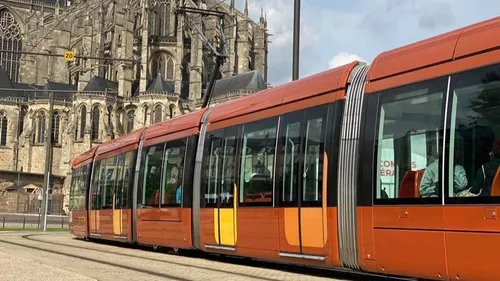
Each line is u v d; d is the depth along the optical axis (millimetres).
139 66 111000
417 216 10836
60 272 12156
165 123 21766
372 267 11906
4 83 113438
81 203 29453
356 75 13242
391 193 11484
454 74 10586
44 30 119938
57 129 109438
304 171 13891
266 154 15375
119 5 108125
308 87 14453
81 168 30547
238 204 16219
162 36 110688
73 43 115875
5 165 108875
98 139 102250
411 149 11195
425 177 10781
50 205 90688
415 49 11719
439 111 10719
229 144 17156
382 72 12328
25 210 89000
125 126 105875
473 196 9852
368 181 12047
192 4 105312
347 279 13305
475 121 10016
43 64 117938
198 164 18562
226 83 102438
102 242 28094
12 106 110875
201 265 16516
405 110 11500
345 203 12586
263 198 15203
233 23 106812
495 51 9953
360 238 12141
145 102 103312
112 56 108500
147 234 21484
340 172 12820
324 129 13492
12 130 110438
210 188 17703
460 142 10211
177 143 20047
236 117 17125
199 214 18141
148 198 21609
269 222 14883
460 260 10000
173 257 19391
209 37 103812
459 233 10023
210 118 18609
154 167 21516
